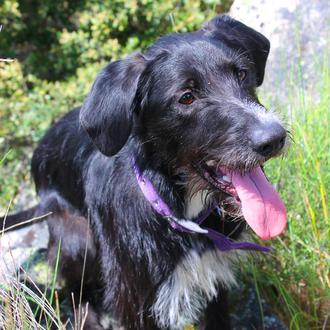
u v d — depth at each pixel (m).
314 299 0.82
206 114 0.65
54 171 0.86
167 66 0.66
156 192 0.68
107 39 1.54
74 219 0.83
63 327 0.62
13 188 1.39
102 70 0.67
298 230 0.87
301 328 0.81
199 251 0.72
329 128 0.90
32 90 1.52
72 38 1.52
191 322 0.82
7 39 1.64
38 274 0.88
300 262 0.85
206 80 0.65
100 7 1.54
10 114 1.45
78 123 0.83
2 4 1.54
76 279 0.86
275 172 0.90
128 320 0.76
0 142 1.35
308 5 1.12
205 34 0.70
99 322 0.85
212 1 1.45
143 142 0.69
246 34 0.73
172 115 0.66
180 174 0.68
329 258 0.82
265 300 0.86
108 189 0.73
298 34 1.05
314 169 0.87
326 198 0.86
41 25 1.65
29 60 1.60
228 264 0.77
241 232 0.75
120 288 0.75
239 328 0.83
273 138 0.60
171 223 0.69
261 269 0.88
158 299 0.73
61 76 1.60
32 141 1.46
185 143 0.66
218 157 0.64
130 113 0.65
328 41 1.03
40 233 0.98
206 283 0.75
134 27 1.55
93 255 0.82
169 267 0.71
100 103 0.66
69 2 1.61
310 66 1.05
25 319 0.62
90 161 0.77
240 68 0.67
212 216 0.72
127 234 0.71
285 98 1.02
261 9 1.15
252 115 0.63
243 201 0.66
